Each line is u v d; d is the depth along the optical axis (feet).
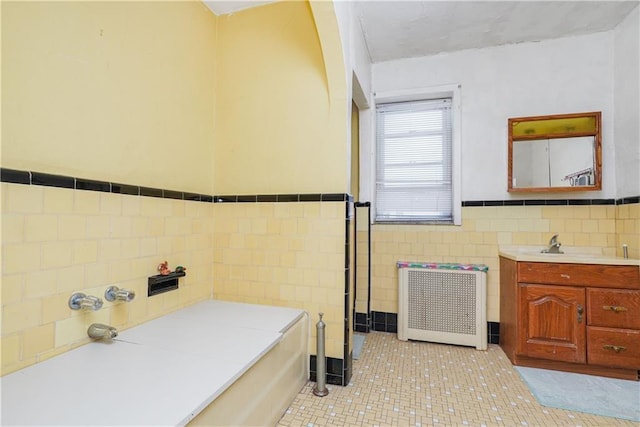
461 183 9.12
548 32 8.27
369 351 8.00
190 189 6.58
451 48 9.11
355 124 10.25
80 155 4.42
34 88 3.88
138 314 5.35
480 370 6.93
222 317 5.82
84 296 4.38
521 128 8.67
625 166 7.66
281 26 6.95
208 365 3.94
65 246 4.22
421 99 9.87
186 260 6.45
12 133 3.67
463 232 9.04
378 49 9.18
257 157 7.04
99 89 4.69
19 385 3.42
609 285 6.63
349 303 6.48
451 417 5.18
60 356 4.10
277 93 6.94
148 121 5.56
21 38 3.75
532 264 7.13
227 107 7.28
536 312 7.06
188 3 6.52
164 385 3.46
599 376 6.68
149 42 5.56
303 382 6.18
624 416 5.25
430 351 8.01
